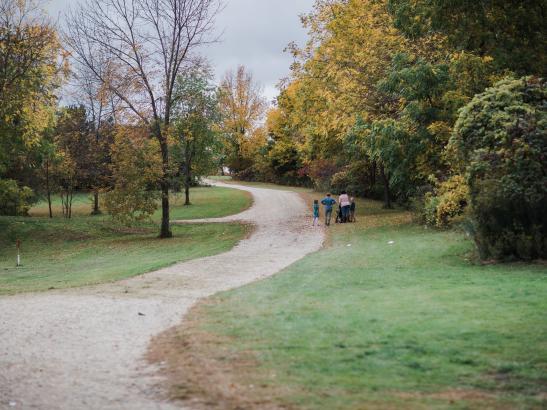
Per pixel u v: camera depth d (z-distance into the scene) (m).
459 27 16.64
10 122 32.31
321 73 34.53
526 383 6.13
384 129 25.58
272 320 9.73
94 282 16.67
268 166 84.19
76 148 47.91
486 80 20.86
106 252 28.91
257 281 15.16
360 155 39.31
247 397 6.02
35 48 30.88
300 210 45.34
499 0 15.88
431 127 23.52
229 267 18.73
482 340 7.72
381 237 24.42
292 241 26.94
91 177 50.16
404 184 30.30
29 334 9.59
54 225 38.84
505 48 17.62
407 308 10.05
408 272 14.78
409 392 6.00
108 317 10.84
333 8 33.91
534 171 14.42
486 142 15.52
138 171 31.42
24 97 30.95
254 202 54.50
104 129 47.09
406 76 24.08
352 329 8.69
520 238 14.76
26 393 6.45
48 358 8.02
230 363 7.30
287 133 73.69
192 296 13.13
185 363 7.41
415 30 20.17
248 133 87.56
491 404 5.59
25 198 44.12
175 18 31.38
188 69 32.91
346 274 15.16
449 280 13.05
